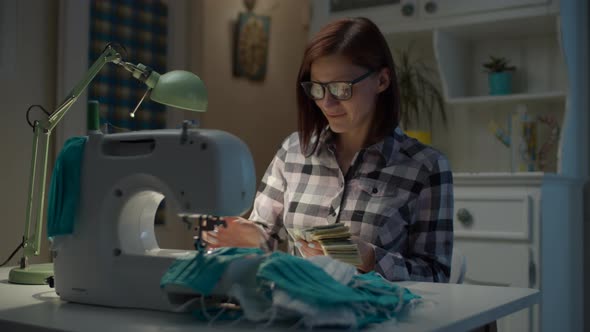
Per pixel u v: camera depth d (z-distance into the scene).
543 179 2.91
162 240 3.57
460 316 1.12
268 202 2.08
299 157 2.02
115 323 1.10
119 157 1.29
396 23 3.43
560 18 3.08
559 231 3.12
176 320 1.12
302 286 1.04
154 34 3.55
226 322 1.08
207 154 1.21
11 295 1.41
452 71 3.45
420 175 1.82
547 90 3.42
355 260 1.46
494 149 3.53
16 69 2.89
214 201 1.19
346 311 1.02
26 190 2.93
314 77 1.80
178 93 1.51
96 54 3.24
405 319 1.10
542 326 2.92
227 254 1.20
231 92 3.92
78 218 1.30
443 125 3.67
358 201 1.86
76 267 1.29
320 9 3.63
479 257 3.06
